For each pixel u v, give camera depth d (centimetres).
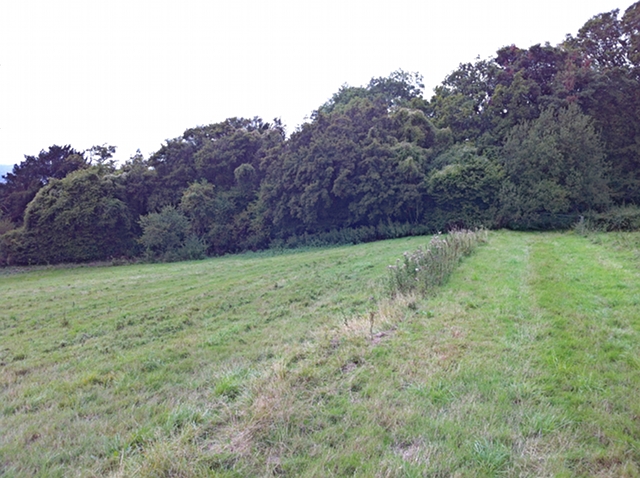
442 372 486
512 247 1595
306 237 2888
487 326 641
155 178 3416
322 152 2758
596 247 1527
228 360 657
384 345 586
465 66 3316
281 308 1002
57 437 441
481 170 2595
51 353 803
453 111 3156
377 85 4338
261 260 2352
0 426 482
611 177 2716
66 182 3122
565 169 2427
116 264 2958
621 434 353
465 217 2584
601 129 2720
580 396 417
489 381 457
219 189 3400
